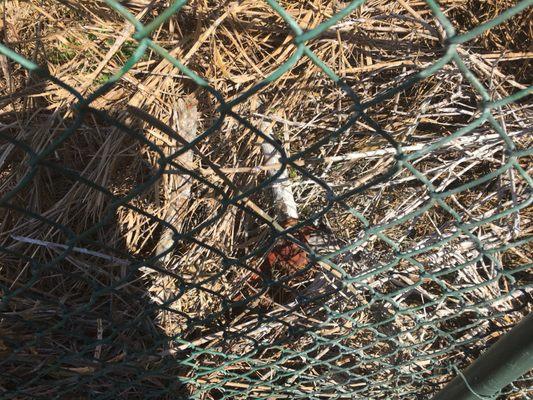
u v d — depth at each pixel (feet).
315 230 6.42
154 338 4.94
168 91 6.78
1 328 5.46
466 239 6.32
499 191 6.58
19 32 7.06
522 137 6.68
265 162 6.36
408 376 5.75
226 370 5.51
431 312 6.05
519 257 6.50
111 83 1.78
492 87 6.72
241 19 7.21
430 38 7.21
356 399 5.51
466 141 6.66
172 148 6.36
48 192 6.34
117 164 6.39
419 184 6.76
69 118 6.54
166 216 6.12
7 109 6.63
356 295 5.78
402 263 6.22
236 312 5.99
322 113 7.04
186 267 6.02
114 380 4.62
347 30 7.19
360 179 6.45
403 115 6.98
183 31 7.14
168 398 5.56
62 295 5.90
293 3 7.34
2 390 5.13
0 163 6.23
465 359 5.88
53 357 5.43
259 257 6.06
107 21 6.98
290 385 5.65
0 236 6.06
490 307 6.04
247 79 6.86
